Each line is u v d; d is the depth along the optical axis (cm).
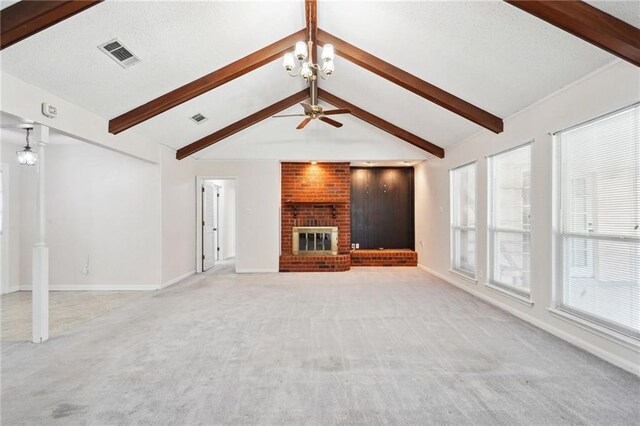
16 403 212
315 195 721
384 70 412
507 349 292
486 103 400
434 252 659
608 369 254
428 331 338
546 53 284
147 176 550
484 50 314
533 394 220
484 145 468
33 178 557
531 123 363
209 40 349
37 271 319
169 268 579
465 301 455
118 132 425
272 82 517
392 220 795
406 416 198
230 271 708
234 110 556
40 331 316
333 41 413
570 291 316
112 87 355
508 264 425
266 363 267
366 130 684
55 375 250
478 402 212
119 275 549
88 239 550
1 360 276
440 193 630
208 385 234
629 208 257
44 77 304
